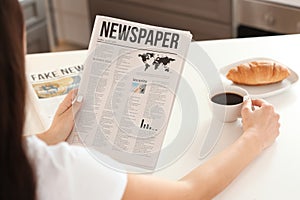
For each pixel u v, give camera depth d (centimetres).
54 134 112
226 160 103
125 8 312
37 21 291
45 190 80
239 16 256
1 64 70
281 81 136
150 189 90
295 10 232
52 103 129
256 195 100
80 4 361
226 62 146
